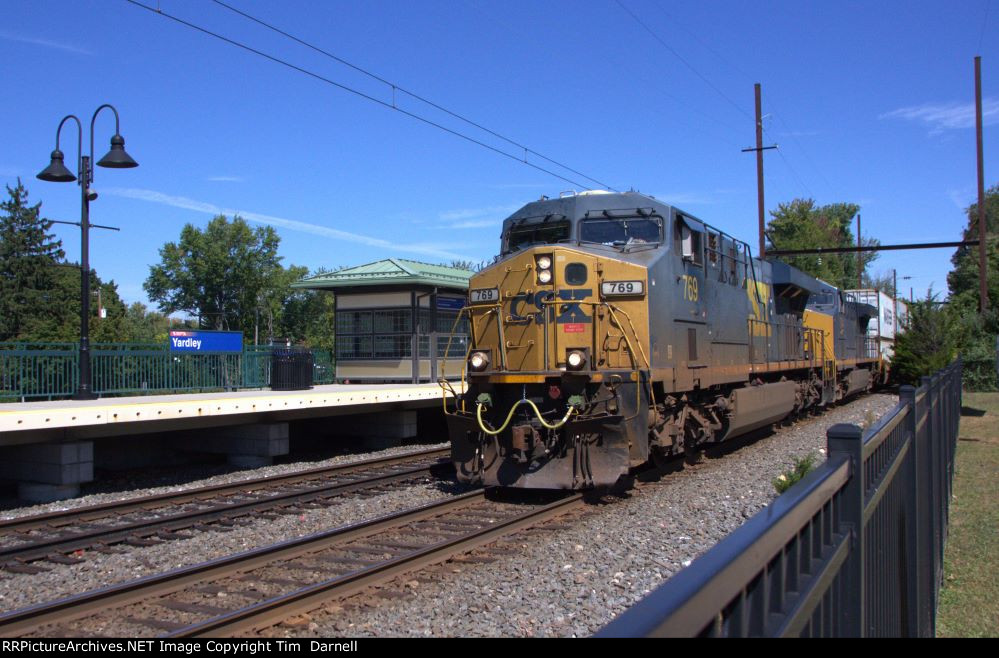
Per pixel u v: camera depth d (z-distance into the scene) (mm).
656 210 10422
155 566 7137
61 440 10703
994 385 28688
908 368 24078
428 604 5777
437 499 9953
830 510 2855
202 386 16609
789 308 17281
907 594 4402
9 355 13703
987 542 7645
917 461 4883
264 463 13320
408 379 17281
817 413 20188
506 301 10039
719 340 12055
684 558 7023
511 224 11281
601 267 9578
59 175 14172
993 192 65312
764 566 2064
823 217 59562
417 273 17312
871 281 75250
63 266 45344
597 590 6125
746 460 12477
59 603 5379
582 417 9141
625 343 9375
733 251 13203
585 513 8883
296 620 5402
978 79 30500
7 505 10461
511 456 9555
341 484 10602
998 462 12312
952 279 44844
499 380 9578
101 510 9250
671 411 10570
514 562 6871
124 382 15289
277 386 16656
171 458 13977
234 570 6555
